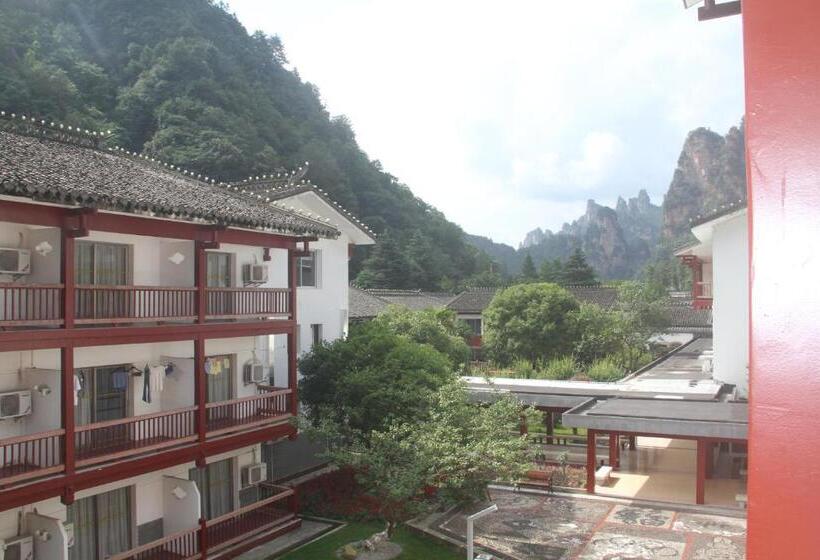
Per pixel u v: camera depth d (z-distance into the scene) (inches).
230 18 3225.9
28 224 499.8
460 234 4013.3
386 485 598.9
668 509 750.5
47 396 522.3
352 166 3223.4
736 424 730.2
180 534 580.1
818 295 56.9
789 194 59.9
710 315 1959.9
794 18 61.9
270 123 2672.2
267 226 658.2
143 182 651.5
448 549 648.4
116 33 2596.0
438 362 826.2
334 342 866.8
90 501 577.3
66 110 1899.6
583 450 1011.3
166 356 641.6
